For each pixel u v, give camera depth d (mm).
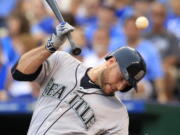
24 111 22469
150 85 26328
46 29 28969
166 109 22344
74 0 31750
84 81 15836
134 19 27062
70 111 15594
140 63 15375
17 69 15891
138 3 30812
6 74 26703
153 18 29297
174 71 27875
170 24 30891
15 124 23453
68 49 24703
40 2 29359
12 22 27859
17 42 27172
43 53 15555
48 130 15531
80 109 15586
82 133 15484
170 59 28344
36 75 16062
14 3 33062
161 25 29297
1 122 23344
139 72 15312
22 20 27625
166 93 26812
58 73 16141
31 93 26219
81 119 15531
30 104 22469
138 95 25312
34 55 15672
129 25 27094
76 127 15492
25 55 15836
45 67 16141
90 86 15758
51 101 15852
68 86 15859
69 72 16078
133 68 15242
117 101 15898
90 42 27422
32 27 28766
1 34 30688
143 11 30422
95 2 30859
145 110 22250
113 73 15273
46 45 15547
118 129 15695
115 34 28312
